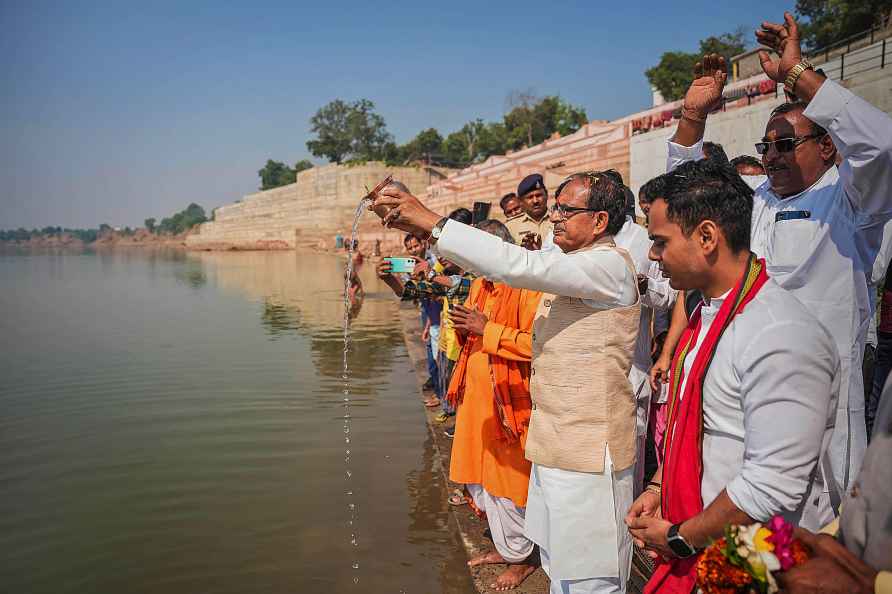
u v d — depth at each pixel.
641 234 3.65
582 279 2.28
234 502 4.64
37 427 6.51
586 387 2.41
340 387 7.84
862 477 1.44
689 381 1.94
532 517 2.66
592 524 2.42
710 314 1.95
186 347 10.82
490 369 3.34
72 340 11.80
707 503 1.92
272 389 7.82
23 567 3.79
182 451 5.72
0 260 63.00
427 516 4.38
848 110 2.26
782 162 2.69
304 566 3.74
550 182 21.27
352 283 4.27
